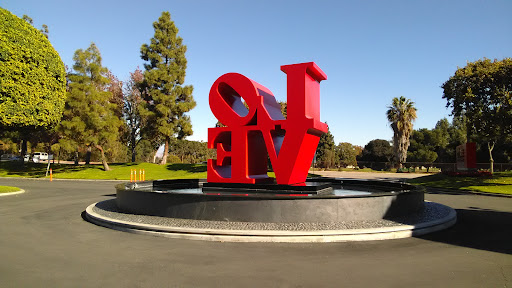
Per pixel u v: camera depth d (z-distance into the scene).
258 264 5.95
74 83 34.97
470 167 28.55
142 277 5.31
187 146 65.38
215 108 11.67
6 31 19.61
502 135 24.59
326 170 53.41
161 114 38.72
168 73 39.75
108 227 9.34
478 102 24.91
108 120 36.44
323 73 11.48
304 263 6.00
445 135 63.88
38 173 37.69
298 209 8.64
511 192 18.55
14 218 10.91
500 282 5.07
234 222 8.76
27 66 20.50
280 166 10.70
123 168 39.72
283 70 10.88
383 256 6.43
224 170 12.03
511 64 23.11
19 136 42.12
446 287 4.87
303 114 10.45
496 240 7.73
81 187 23.64
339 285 4.93
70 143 34.59
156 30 39.66
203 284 4.99
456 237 8.02
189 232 8.05
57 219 10.69
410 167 49.47
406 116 47.28
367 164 60.59
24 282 5.11
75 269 5.73
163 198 9.66
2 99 19.45
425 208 11.28
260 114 10.98
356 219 8.92
